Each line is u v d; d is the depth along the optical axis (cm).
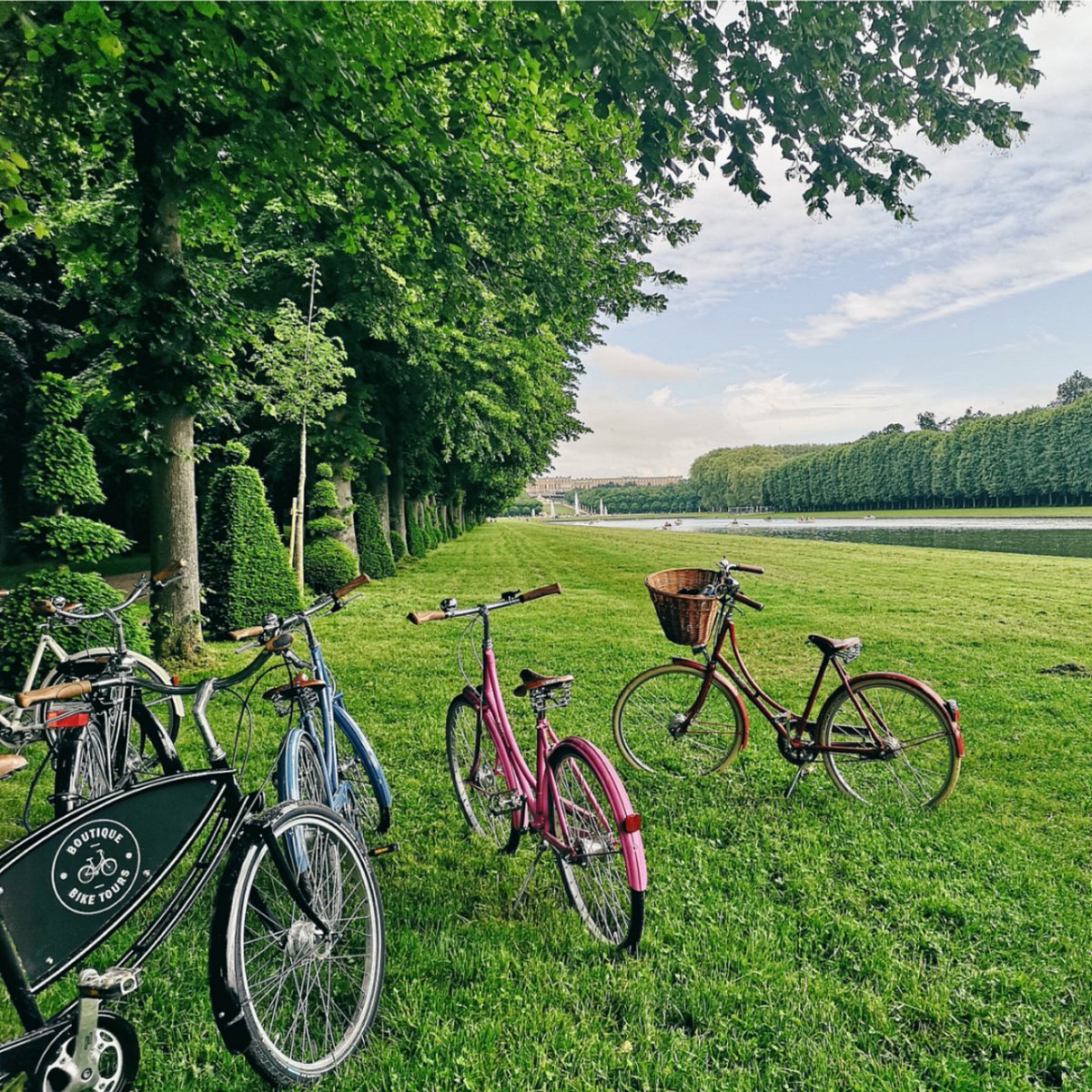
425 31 658
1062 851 334
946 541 3775
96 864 174
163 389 701
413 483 2453
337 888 232
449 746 381
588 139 660
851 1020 225
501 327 1569
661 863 329
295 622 304
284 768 277
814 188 401
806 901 294
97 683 198
